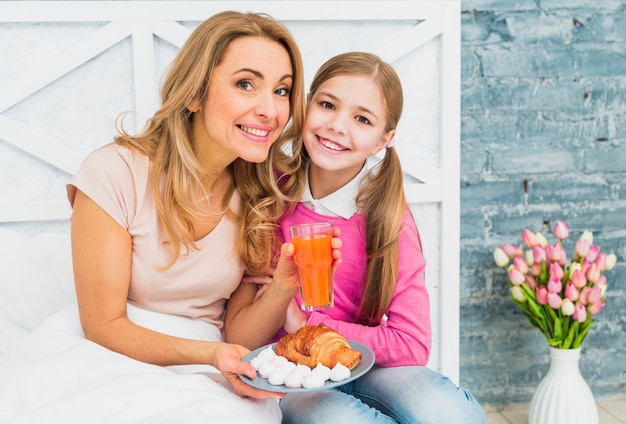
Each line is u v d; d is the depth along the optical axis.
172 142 1.44
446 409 1.35
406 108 2.16
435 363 2.27
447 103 2.15
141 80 1.97
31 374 1.25
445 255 2.21
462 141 2.30
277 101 1.43
